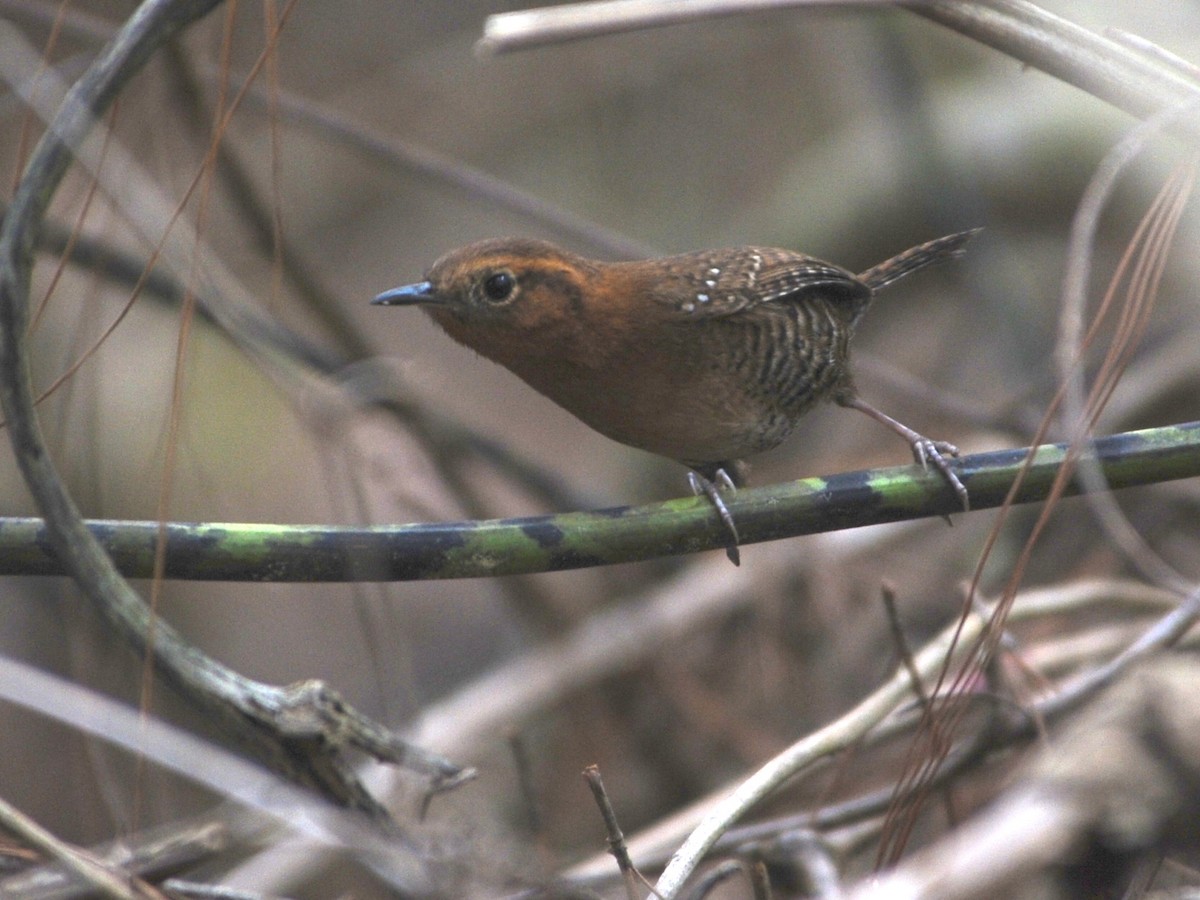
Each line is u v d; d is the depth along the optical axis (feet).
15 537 18.81
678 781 36.27
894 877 18.33
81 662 25.18
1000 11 19.20
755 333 25.27
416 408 36.32
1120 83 18.89
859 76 46.98
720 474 24.80
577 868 25.16
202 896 19.83
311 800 17.81
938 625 35.91
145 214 27.37
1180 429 19.99
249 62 43.19
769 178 52.26
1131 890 17.12
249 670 46.32
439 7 54.34
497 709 36.58
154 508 42.01
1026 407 36.88
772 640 36.68
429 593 49.24
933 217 43.27
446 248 55.47
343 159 53.93
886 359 47.29
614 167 53.57
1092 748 17.61
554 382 24.70
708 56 53.47
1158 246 19.20
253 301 36.40
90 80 15.87
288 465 44.04
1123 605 28.50
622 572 42.83
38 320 19.42
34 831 15.84
